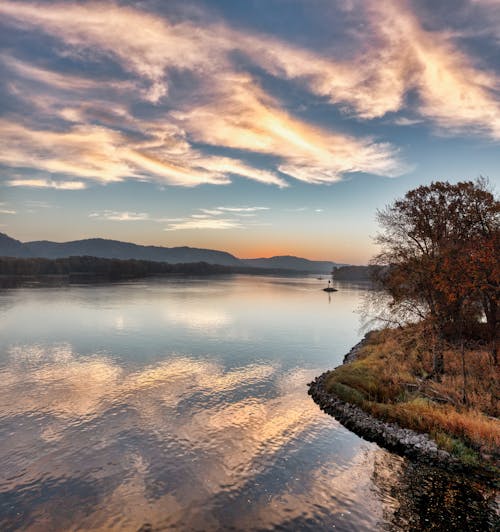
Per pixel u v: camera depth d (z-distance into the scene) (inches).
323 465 713.6
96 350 1688.0
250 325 2546.8
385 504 584.7
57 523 546.0
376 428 850.1
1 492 618.8
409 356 1293.1
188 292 5290.4
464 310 1100.5
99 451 761.0
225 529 536.7
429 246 1232.8
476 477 649.0
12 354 1592.0
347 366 1291.8
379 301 1298.0
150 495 616.4
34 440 804.6
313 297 5098.4
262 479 665.6
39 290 4923.7
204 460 732.0
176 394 1115.9
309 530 532.7
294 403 1059.3
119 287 5826.8
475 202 1186.6
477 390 978.1
